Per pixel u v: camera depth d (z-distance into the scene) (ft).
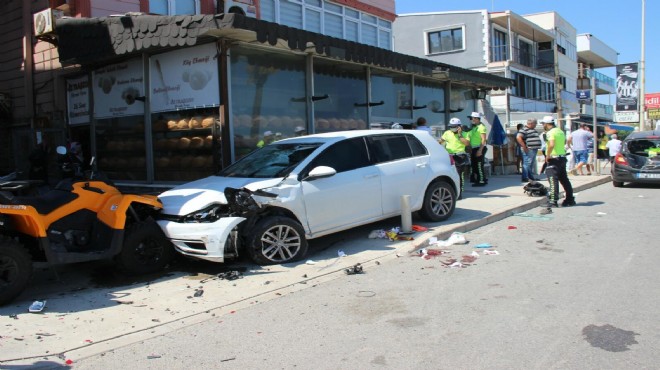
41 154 39.60
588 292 17.65
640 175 47.42
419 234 26.45
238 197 21.01
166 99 34.83
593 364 12.32
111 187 21.43
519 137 49.42
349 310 16.65
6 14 45.83
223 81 31.83
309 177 23.07
